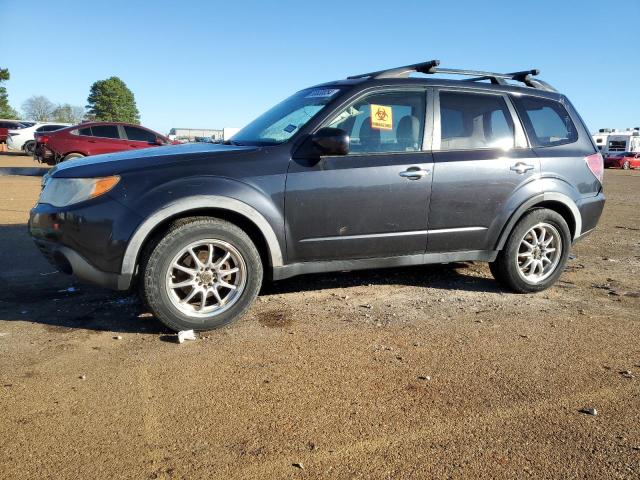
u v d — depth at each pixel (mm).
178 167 3873
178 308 3818
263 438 2586
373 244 4418
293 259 4215
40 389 3021
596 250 7492
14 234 7367
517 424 2758
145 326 4031
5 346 3615
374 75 4688
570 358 3598
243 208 3910
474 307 4648
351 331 3990
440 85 4758
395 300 4793
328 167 4199
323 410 2850
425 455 2477
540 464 2428
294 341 3777
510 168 4820
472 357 3570
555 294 5145
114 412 2793
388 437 2613
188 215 3900
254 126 4934
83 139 15086
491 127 4898
